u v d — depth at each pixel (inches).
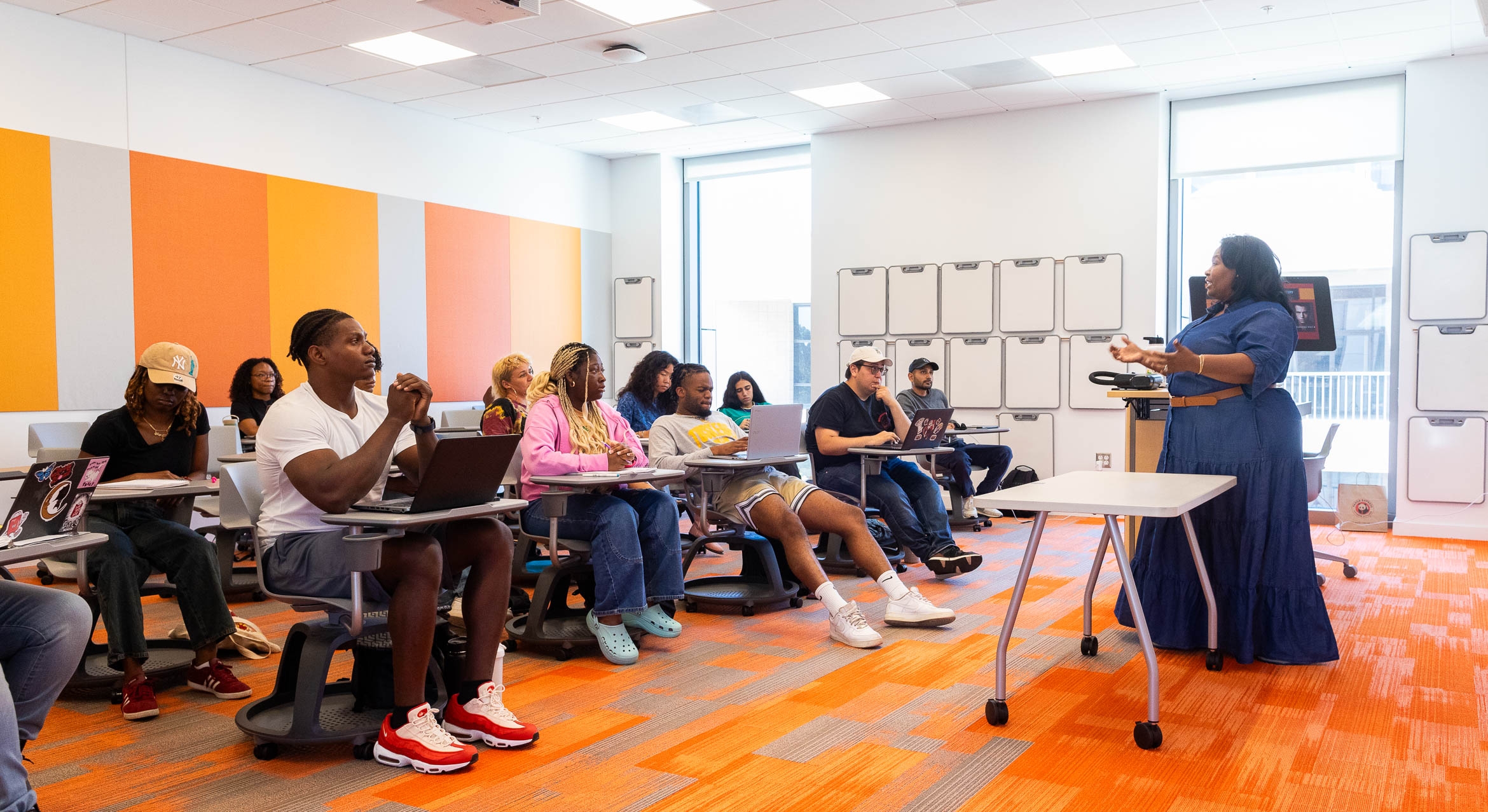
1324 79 276.8
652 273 378.0
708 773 92.7
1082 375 302.2
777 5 225.1
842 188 340.5
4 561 71.2
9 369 222.1
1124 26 236.8
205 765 95.7
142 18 230.1
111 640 109.5
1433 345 255.0
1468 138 252.2
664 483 148.4
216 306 261.0
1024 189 311.3
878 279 333.4
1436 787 88.2
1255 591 129.4
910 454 187.2
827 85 286.5
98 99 236.5
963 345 320.2
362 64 265.9
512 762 95.8
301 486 94.7
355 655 106.6
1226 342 130.0
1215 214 297.6
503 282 341.1
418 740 93.6
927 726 106.0
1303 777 90.8
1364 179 276.7
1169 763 94.7
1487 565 210.1
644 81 282.8
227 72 262.8
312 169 283.4
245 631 137.8
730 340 384.5
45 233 227.1
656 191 376.8
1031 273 309.4
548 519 136.9
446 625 109.2
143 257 245.6
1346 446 279.7
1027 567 105.7
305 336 102.1
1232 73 272.5
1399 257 271.0
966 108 309.6
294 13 227.8
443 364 321.1
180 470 136.5
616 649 131.5
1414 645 139.3
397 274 307.0
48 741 102.7
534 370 352.8
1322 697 115.0
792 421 165.6
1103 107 299.4
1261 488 128.6
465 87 287.9
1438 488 254.7
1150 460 178.2
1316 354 283.1
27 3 219.1
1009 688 120.2
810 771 93.1
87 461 83.9
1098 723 106.6
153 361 132.3
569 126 332.5
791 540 149.6
